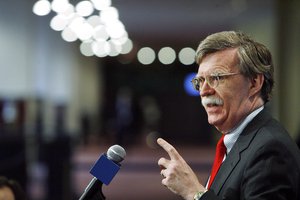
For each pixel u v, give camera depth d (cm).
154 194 2352
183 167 476
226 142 513
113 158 491
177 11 3453
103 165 488
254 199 441
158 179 2928
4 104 2453
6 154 1791
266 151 459
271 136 470
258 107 507
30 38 2986
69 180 1873
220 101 498
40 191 2259
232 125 506
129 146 4909
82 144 4638
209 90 500
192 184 468
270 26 3234
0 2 2950
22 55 2959
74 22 2944
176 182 468
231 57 493
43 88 3384
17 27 2952
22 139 1805
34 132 1870
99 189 490
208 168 3409
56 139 1859
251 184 452
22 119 2484
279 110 2995
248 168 462
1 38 2952
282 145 461
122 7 3322
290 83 3066
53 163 1861
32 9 2986
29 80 2964
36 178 2391
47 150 1856
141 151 4441
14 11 2959
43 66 3409
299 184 457
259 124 494
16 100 2495
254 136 487
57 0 2447
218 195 479
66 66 4125
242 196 464
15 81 2950
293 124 3002
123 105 4859
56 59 3972
